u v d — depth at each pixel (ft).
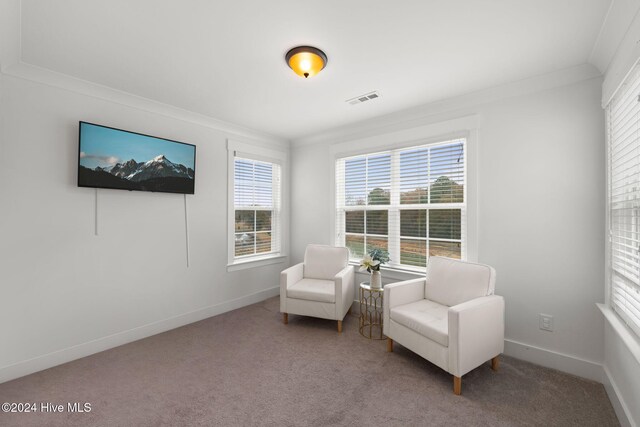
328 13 5.19
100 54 6.53
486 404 5.94
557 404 5.94
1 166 6.73
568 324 7.16
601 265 6.77
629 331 5.27
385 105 9.50
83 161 7.75
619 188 5.95
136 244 9.02
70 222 7.74
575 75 7.03
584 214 6.98
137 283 9.03
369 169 11.30
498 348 7.05
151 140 9.11
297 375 6.99
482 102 8.43
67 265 7.68
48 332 7.37
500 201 8.13
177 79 7.74
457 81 7.80
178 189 9.78
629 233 5.59
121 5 4.95
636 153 5.19
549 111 7.41
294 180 13.91
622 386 5.53
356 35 5.84
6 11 4.91
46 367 7.27
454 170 9.17
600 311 6.72
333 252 11.37
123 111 8.70
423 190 9.84
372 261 9.62
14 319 6.90
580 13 5.15
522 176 7.80
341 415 5.63
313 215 13.12
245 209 12.30
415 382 6.71
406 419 5.52
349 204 11.94
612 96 5.83
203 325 10.11
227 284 11.54
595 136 6.84
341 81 7.84
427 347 6.87
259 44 6.17
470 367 6.40
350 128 11.62
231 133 11.63
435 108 9.31
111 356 7.91
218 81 7.86
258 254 12.85
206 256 10.84
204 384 6.62
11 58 6.42
